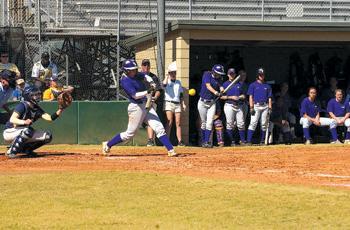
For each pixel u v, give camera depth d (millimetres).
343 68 52062
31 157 32344
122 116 40719
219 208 20328
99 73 50750
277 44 51656
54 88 41500
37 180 24672
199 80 45938
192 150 37125
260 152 35625
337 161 30953
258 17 57125
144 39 47344
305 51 53875
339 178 25594
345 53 54219
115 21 54531
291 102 47625
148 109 32969
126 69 31594
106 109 40656
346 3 57906
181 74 42656
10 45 45844
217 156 33250
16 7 52438
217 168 28328
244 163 30266
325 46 52969
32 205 20844
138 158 32156
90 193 22422
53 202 21203
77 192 22594
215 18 56469
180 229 18094
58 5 52969
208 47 52375
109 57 51469
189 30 42969
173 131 41906
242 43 50656
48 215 19594
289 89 51562
